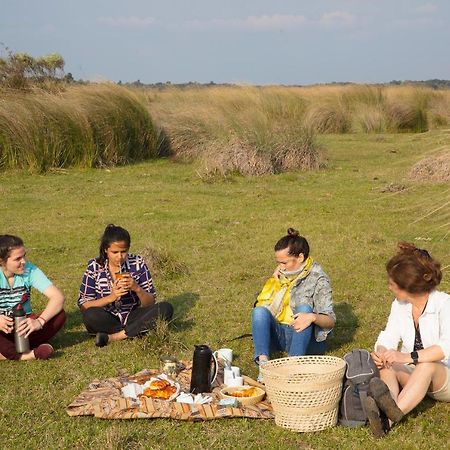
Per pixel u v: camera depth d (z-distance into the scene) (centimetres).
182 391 501
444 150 1209
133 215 1183
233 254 916
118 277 606
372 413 428
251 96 2145
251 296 748
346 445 428
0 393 515
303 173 1653
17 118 1642
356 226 1064
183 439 438
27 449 432
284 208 1225
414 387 445
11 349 580
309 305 543
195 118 1916
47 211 1224
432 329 462
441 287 763
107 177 1603
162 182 1538
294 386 436
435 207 1065
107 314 618
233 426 454
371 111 2788
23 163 1648
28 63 2141
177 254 917
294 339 524
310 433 444
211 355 500
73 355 593
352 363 459
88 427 454
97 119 1753
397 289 466
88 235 1044
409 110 2773
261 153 1644
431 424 454
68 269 871
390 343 484
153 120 1919
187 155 1867
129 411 465
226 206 1253
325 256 895
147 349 594
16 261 594
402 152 2020
